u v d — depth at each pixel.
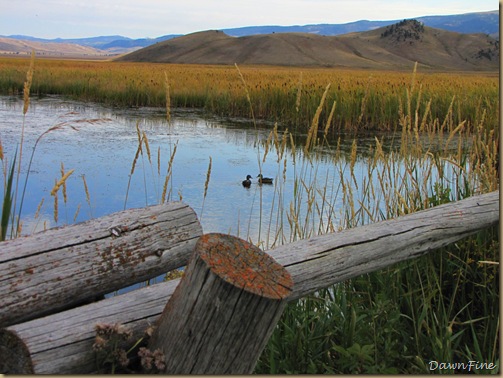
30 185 9.16
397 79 29.45
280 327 3.29
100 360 1.96
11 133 14.71
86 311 2.06
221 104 22.08
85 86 26.03
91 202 8.32
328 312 3.40
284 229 6.98
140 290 2.24
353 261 2.78
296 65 161.00
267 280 1.90
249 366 1.94
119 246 2.44
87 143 13.61
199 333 1.86
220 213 7.81
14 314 2.10
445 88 19.70
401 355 3.12
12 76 28.78
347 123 17.00
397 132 16.70
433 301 3.82
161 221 2.63
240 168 11.09
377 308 3.24
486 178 4.70
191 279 1.89
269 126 18.20
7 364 1.96
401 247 3.02
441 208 3.43
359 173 10.23
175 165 11.33
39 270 2.20
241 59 174.88
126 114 20.61
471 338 3.59
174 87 25.36
